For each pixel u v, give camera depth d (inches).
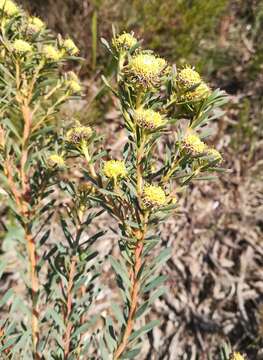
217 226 24.5
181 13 26.9
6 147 11.7
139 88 8.2
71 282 12.1
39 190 12.2
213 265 23.4
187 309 22.1
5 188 13.8
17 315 19.9
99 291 13.1
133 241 8.8
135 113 8.2
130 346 11.1
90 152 10.1
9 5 11.2
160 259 9.4
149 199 8.2
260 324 21.0
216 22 28.7
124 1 26.8
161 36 27.0
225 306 22.2
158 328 21.6
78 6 27.0
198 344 21.1
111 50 8.8
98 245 22.9
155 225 9.0
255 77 28.6
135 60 8.0
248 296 22.4
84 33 27.2
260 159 26.3
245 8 30.5
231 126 27.2
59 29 27.6
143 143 8.4
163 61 8.4
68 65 27.6
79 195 11.9
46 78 12.2
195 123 8.6
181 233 24.2
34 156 11.9
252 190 25.8
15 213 11.8
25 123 11.9
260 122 27.0
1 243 21.9
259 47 28.7
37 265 12.3
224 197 25.5
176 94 8.5
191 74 8.3
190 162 8.6
